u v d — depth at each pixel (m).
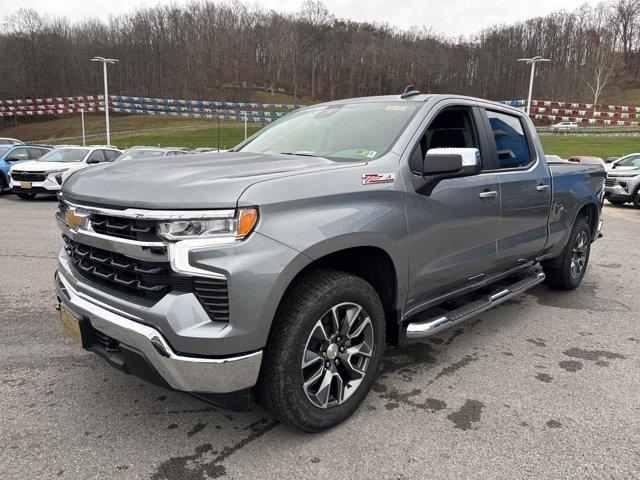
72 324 2.76
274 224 2.32
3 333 4.08
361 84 112.25
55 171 13.55
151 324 2.30
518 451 2.60
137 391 3.17
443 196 3.20
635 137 58.00
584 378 3.43
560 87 95.06
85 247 2.69
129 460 2.49
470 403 3.07
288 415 2.53
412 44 120.38
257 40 112.00
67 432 2.72
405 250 2.95
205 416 2.89
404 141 3.10
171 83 103.88
